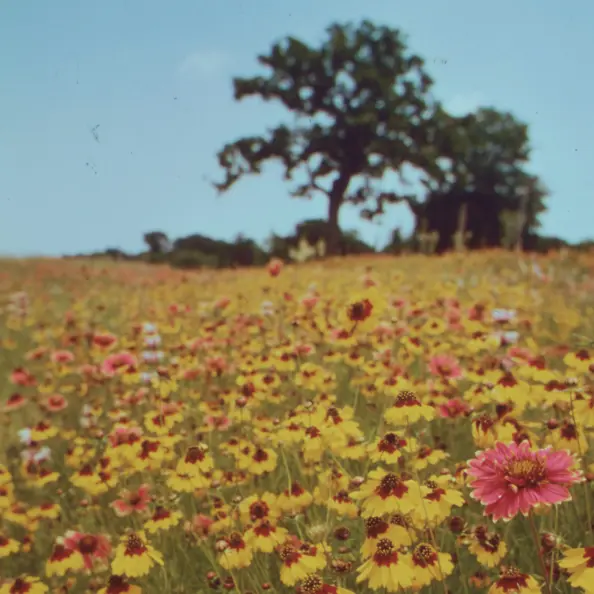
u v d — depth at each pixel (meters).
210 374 1.58
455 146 12.97
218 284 3.75
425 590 0.83
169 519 0.97
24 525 1.07
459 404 1.16
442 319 1.85
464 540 0.84
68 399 1.62
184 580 0.96
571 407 0.91
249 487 1.10
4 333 2.52
